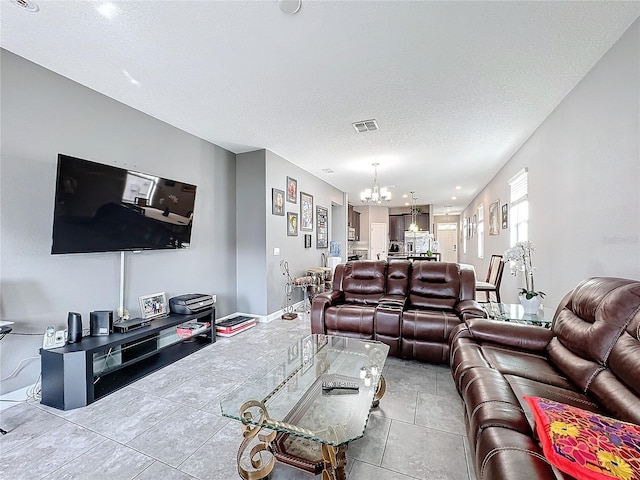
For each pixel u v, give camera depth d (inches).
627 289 59.2
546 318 99.6
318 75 95.2
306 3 65.9
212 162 159.9
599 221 87.5
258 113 123.3
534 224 140.6
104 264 107.6
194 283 147.7
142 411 81.2
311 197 229.8
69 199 91.6
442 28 74.0
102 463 62.1
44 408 82.4
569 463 35.0
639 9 67.8
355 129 139.8
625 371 49.8
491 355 73.2
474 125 134.6
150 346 116.1
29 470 60.0
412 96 108.8
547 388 56.6
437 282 133.0
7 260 84.0
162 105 116.1
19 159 86.2
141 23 72.1
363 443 68.0
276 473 59.7
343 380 76.7
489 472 37.7
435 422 76.1
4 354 83.3
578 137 99.0
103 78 97.3
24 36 76.9
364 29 74.3
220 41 78.7
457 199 356.8
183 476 58.7
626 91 75.4
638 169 71.7
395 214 433.7
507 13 69.0
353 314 123.8
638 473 32.8
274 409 64.1
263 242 171.3
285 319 175.9
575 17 70.3
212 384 96.7
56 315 94.0
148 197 117.5
